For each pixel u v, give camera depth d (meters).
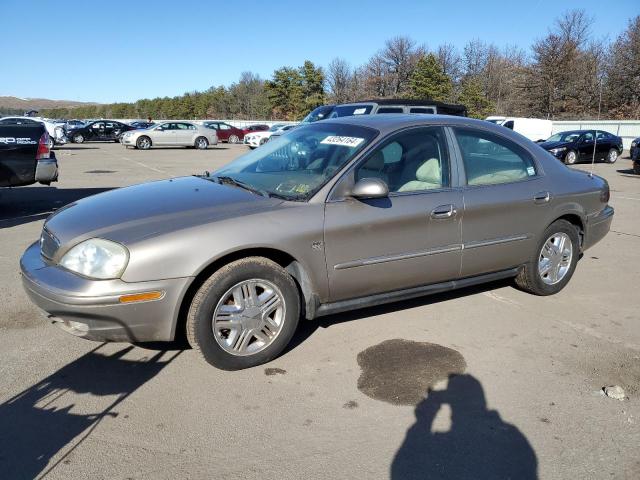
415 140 3.98
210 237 3.13
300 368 3.44
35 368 3.37
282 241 3.31
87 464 2.50
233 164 4.52
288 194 3.59
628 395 3.20
